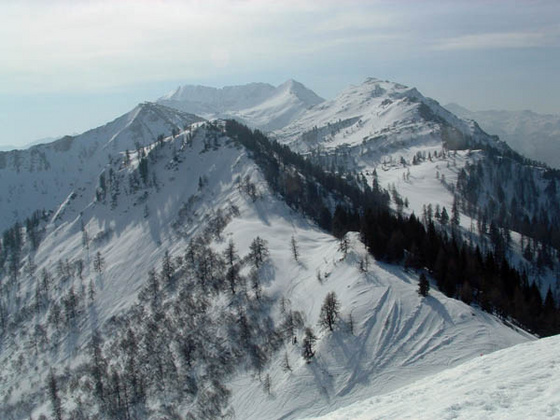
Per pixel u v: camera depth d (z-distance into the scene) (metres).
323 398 79.12
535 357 38.47
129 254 196.12
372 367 81.19
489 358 43.12
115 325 146.38
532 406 27.16
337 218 159.12
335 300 93.44
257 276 125.06
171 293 144.38
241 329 108.06
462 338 82.56
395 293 96.38
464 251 125.31
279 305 111.38
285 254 136.25
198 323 117.75
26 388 135.75
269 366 94.19
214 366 102.31
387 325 88.75
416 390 39.91
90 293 172.38
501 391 31.00
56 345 151.38
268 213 180.75
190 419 92.12
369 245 116.06
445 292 102.38
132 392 107.31
